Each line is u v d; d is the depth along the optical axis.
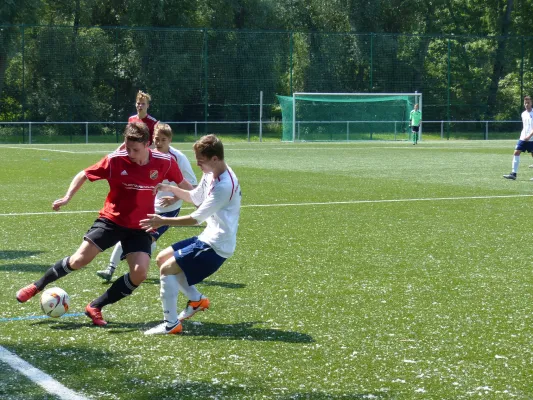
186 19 51.16
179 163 8.21
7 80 42.22
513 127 51.84
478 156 29.61
